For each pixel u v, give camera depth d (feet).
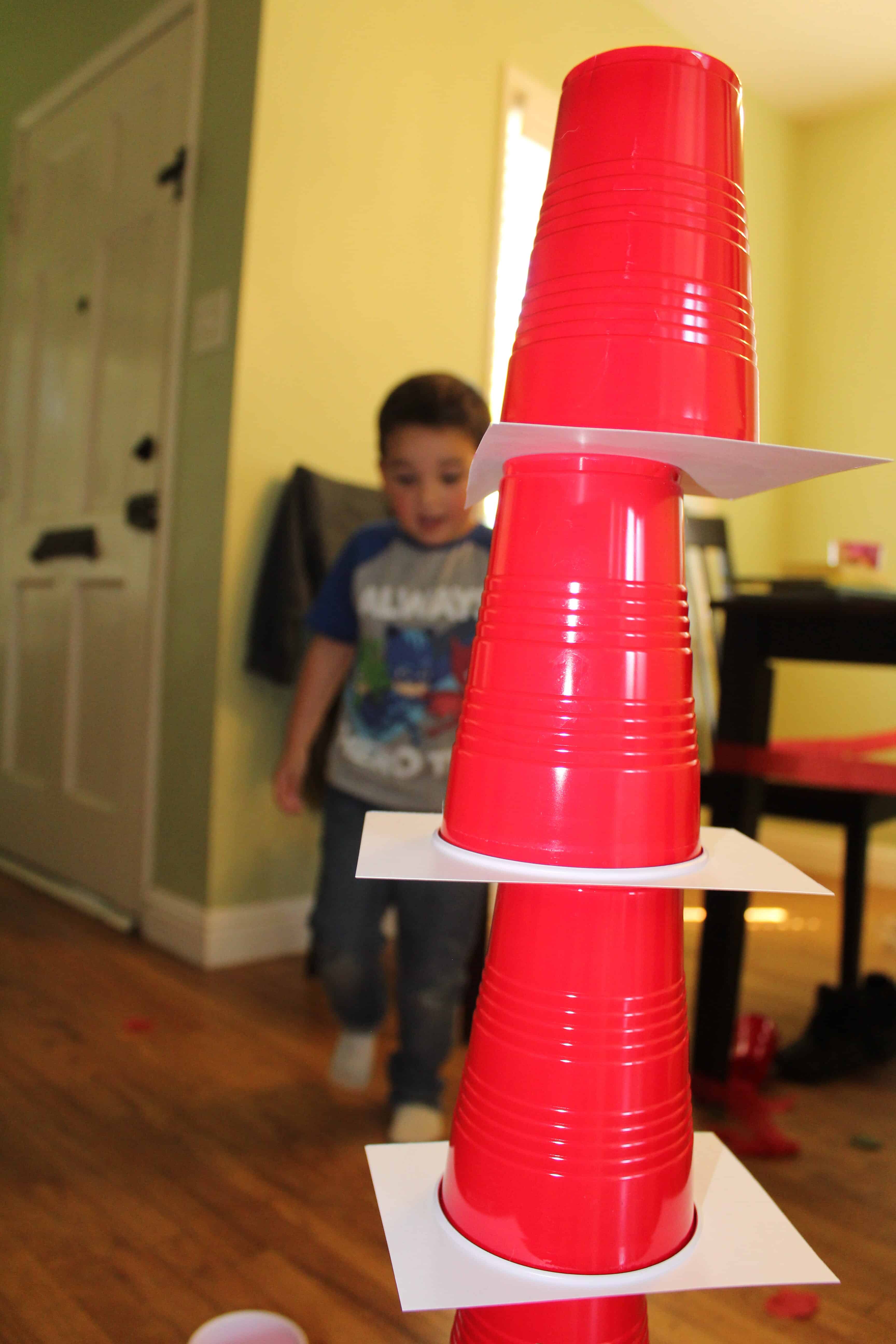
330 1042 5.21
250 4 6.28
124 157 7.54
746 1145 4.25
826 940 7.72
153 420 7.09
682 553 1.80
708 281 1.69
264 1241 3.44
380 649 4.50
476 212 7.58
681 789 1.74
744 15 8.86
